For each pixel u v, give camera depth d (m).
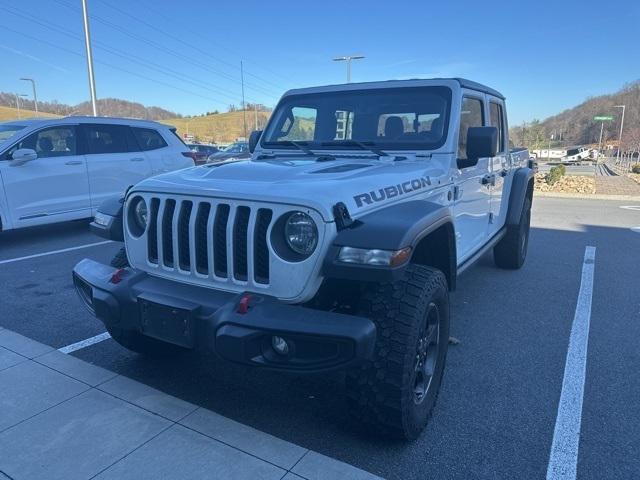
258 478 2.41
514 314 4.85
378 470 2.55
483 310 4.97
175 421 2.86
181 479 2.40
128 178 8.77
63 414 2.92
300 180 2.73
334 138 4.19
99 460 2.53
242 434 2.74
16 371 3.43
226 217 2.64
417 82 4.04
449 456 2.67
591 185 18.67
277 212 2.47
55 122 7.96
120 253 3.50
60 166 7.86
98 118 8.58
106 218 3.44
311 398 3.23
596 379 3.52
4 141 7.46
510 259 6.32
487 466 2.59
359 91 4.16
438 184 3.51
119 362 3.70
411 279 2.70
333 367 2.30
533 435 2.86
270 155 4.16
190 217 2.72
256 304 2.43
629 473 2.54
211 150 28.88
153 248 2.97
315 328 2.26
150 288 2.79
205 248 2.73
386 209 2.77
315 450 2.71
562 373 3.61
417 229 2.51
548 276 6.21
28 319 4.52
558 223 10.57
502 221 5.85
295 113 4.39
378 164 3.49
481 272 6.38
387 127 4.00
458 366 3.72
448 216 2.99
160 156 9.31
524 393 3.33
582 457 2.66
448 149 3.75
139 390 3.19
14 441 2.67
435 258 3.21
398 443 2.76
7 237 8.41
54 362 3.57
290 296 2.48
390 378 2.53
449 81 3.96
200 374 3.53
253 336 2.33
